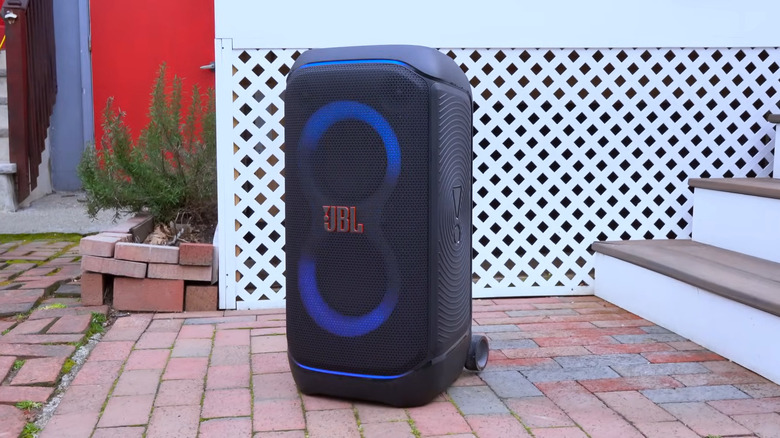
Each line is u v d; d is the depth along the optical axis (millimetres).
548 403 2455
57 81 6242
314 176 2381
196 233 4293
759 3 3943
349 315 2383
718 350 2975
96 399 2447
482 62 3826
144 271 3520
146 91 6277
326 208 2369
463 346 2607
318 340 2428
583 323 3449
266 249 4066
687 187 4078
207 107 4441
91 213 4195
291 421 2299
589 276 4016
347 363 2400
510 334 3266
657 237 4086
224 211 3643
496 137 3881
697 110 4016
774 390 2578
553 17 3812
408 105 2260
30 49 5434
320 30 3650
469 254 2652
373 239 2328
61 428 2217
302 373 2475
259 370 2760
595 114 3938
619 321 3486
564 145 3926
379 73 2271
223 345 3053
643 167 4020
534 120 4281
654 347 3076
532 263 4320
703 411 2383
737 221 3625
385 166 2295
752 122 4070
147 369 2748
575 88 3908
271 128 3678
